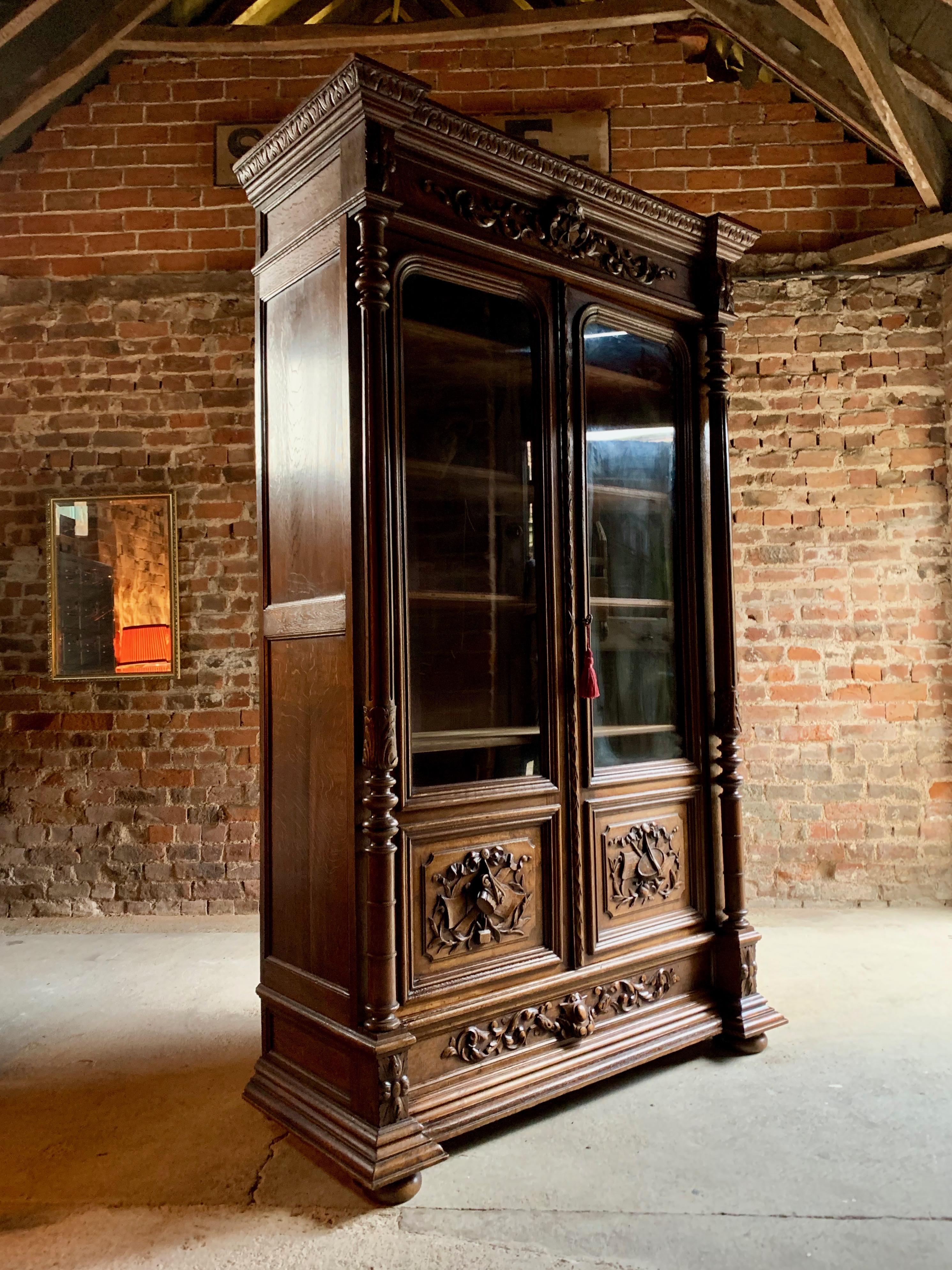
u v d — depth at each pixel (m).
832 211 4.30
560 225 2.51
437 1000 2.15
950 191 4.05
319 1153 2.12
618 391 2.77
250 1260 1.74
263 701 2.50
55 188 4.32
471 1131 2.21
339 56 4.31
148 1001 3.15
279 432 2.46
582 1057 2.38
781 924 3.91
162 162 4.30
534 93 4.30
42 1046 2.78
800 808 4.23
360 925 2.06
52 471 4.29
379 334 2.10
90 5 3.73
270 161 2.42
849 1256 1.72
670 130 4.30
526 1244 1.77
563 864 2.45
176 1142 2.20
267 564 2.51
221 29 4.21
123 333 4.30
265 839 2.46
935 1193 1.92
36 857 4.22
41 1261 1.74
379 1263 1.72
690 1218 1.85
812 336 4.30
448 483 2.40
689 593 2.87
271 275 2.52
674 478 2.91
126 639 4.25
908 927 3.85
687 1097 2.38
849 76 3.95
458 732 2.37
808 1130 2.20
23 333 4.31
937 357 4.28
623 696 2.78
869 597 4.26
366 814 2.08
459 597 2.34
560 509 2.52
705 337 2.99
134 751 4.24
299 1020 2.25
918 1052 2.62
